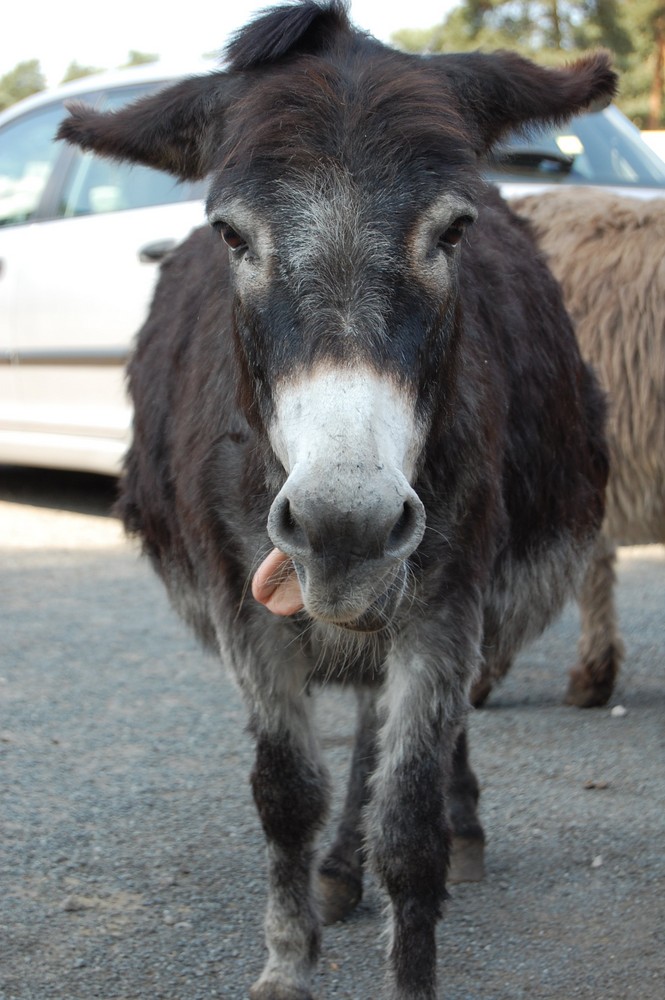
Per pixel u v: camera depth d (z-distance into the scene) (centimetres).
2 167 736
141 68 660
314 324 192
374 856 239
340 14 238
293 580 214
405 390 193
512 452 284
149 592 583
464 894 298
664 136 796
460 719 247
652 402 390
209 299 280
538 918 285
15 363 704
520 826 333
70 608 554
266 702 254
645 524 408
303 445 183
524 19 2475
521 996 252
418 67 234
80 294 656
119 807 345
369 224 196
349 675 263
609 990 253
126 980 258
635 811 342
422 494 234
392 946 238
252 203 202
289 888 254
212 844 323
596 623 428
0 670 468
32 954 267
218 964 265
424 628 243
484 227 315
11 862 310
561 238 426
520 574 297
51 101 717
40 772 369
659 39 2572
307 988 250
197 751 389
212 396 258
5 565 630
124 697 440
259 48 234
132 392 348
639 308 393
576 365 331
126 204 650
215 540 255
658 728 409
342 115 205
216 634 273
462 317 236
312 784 256
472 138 232
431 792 240
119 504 356
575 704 432
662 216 409
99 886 299
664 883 301
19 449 709
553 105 248
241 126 212
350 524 177
